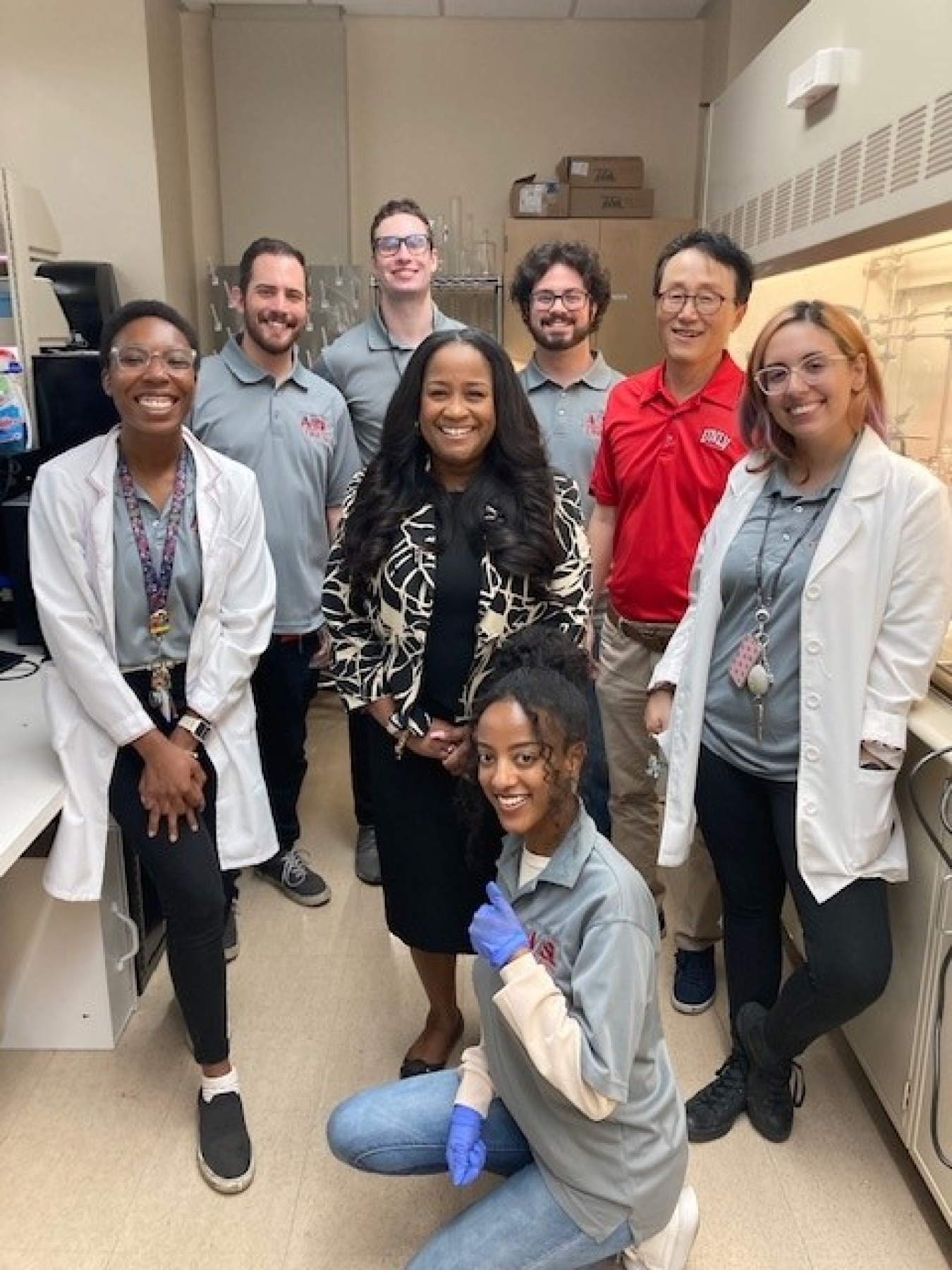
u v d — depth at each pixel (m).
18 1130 1.88
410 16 4.57
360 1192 1.75
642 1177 1.35
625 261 4.36
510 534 1.60
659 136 4.71
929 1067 1.64
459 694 1.69
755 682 1.70
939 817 1.59
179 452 1.82
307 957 2.45
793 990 1.73
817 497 1.65
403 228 2.59
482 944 1.30
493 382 1.61
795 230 2.34
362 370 2.71
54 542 1.71
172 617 1.81
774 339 1.58
